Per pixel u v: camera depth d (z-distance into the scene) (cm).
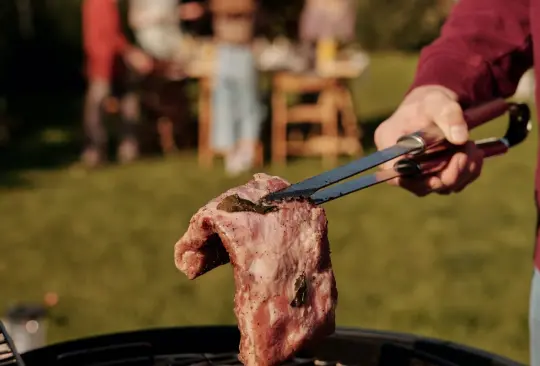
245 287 116
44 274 446
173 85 827
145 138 835
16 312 272
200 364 165
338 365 165
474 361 155
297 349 117
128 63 761
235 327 174
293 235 119
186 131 853
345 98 788
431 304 395
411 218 568
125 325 370
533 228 542
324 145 781
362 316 379
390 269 451
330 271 122
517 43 162
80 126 1024
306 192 122
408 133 147
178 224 552
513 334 359
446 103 144
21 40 1174
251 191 124
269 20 1034
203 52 763
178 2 810
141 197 635
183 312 387
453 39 164
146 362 166
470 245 500
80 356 160
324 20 753
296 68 753
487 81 162
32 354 154
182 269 128
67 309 390
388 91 1341
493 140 159
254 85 719
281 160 768
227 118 716
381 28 2311
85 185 685
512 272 446
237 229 116
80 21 1227
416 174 139
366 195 641
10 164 788
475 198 632
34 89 1262
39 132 983
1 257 479
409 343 164
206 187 670
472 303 396
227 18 705
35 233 532
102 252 488
